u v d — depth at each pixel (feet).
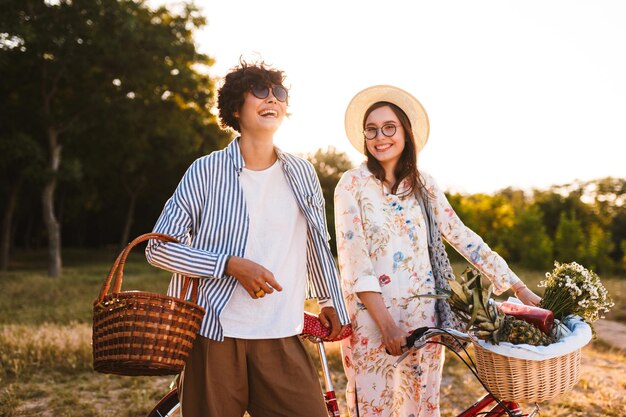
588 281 8.20
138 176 100.32
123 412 14.78
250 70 8.01
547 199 79.87
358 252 9.31
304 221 8.31
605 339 26.40
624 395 16.78
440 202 9.87
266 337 7.82
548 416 14.76
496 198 76.95
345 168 63.36
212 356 7.70
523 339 7.51
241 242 7.86
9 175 69.21
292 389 7.84
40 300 38.19
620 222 81.41
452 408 15.37
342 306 8.57
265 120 7.97
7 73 59.41
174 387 9.18
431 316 9.50
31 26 52.90
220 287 7.73
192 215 7.91
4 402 15.31
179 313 6.93
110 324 6.81
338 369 18.81
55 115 60.23
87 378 17.85
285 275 8.02
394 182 9.73
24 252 112.16
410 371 9.46
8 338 21.07
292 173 8.21
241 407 7.97
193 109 67.36
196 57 60.49
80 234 134.10
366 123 9.70
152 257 7.62
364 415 9.36
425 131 9.96
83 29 54.44
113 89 60.95
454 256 56.39
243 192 8.03
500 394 7.66
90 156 69.62
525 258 63.98
